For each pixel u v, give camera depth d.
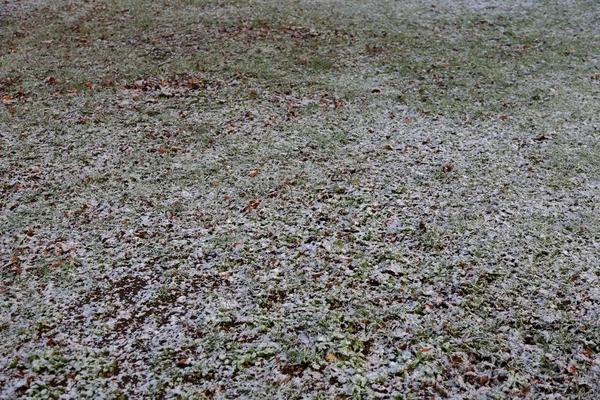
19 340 2.37
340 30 5.36
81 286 2.61
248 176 3.32
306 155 3.52
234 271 2.69
